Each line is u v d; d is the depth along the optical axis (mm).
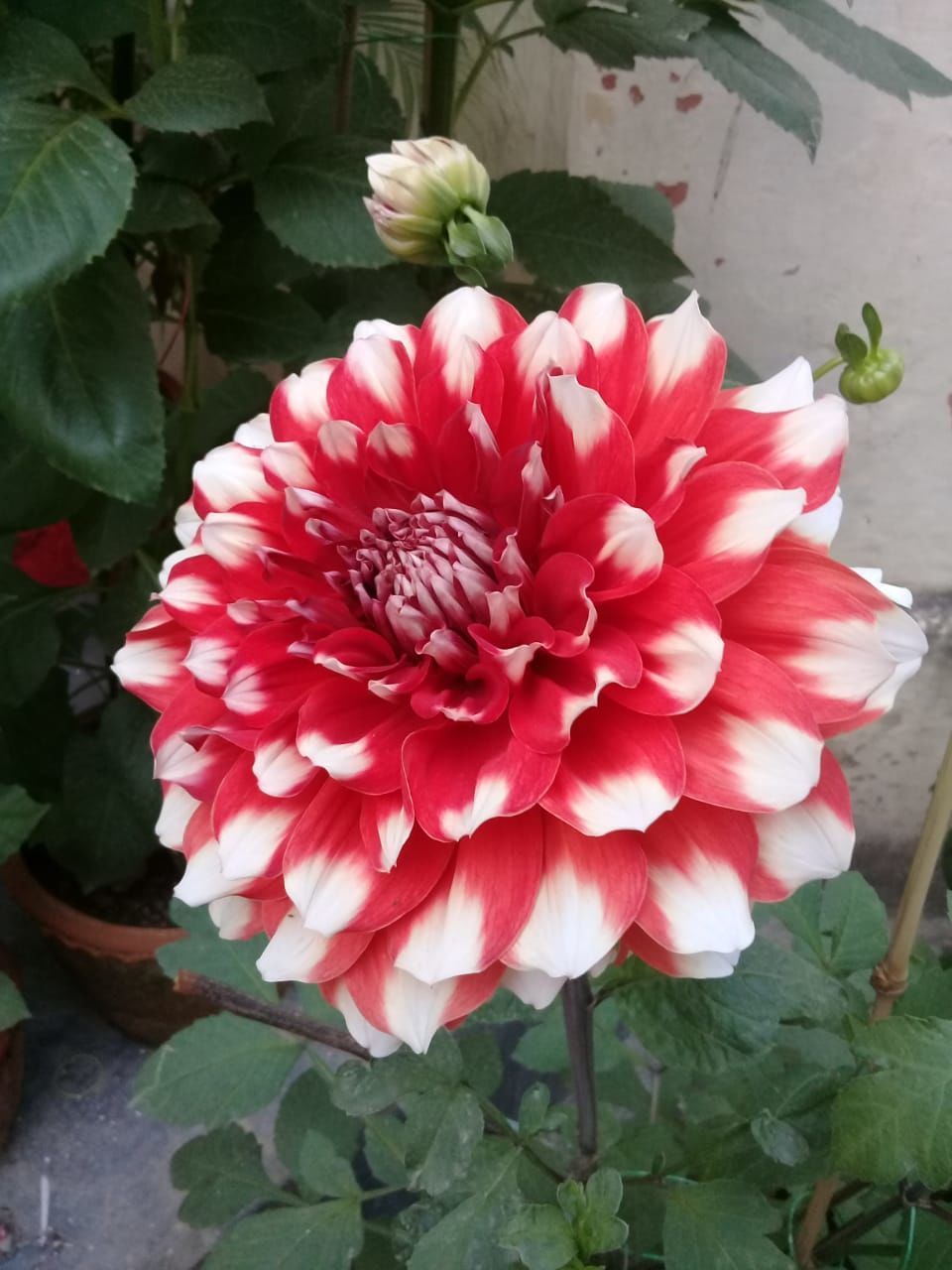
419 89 627
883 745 729
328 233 468
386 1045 253
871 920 374
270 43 488
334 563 268
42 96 474
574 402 236
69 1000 748
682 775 215
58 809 656
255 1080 419
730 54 457
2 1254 621
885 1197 404
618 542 229
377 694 244
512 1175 330
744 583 226
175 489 611
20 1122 679
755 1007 295
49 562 611
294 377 300
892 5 513
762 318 625
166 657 288
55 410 463
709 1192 326
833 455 247
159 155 494
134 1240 629
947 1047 292
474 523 259
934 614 688
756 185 578
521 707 234
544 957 222
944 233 572
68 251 396
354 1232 401
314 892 233
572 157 594
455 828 222
